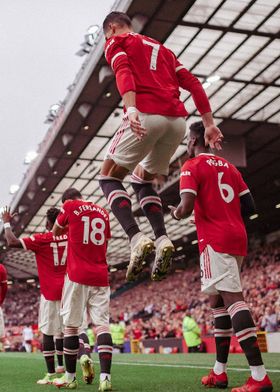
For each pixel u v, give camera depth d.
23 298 58.38
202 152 4.27
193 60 15.74
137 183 3.45
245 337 3.67
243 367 7.47
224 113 19.27
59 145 21.78
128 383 5.57
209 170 4.08
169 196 26.31
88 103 18.09
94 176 25.47
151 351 22.27
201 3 13.12
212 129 3.33
